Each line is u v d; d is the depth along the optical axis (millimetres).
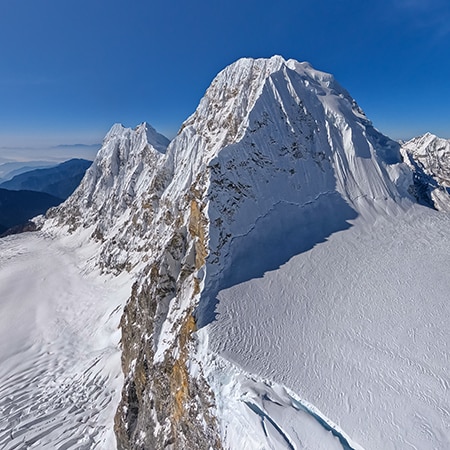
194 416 21156
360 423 17031
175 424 23438
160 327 29844
